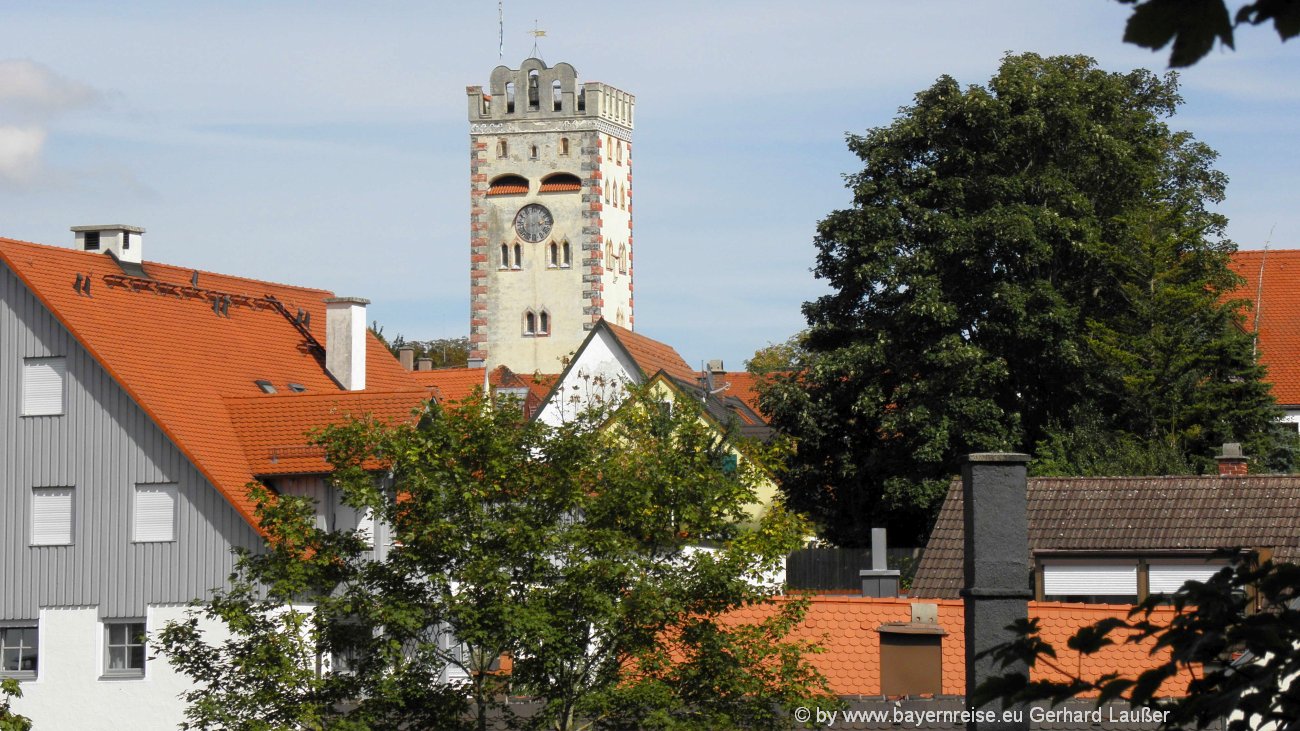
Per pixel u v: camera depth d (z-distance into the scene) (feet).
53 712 163.32
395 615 98.12
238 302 201.36
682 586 100.78
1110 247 203.31
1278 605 26.11
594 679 99.96
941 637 114.73
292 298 217.77
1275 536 143.02
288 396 172.96
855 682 114.52
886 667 114.62
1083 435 193.88
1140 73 244.63
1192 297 207.51
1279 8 19.86
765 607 118.42
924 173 207.10
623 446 113.39
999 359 195.72
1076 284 207.72
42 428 168.14
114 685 161.99
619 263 422.41
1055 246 202.59
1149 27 20.13
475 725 99.96
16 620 166.50
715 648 99.14
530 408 295.48
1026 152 207.41
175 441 162.71
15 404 169.27
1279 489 148.15
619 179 422.00
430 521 101.35
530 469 104.99
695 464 108.27
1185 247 221.25
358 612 102.27
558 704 96.37
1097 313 212.23
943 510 160.35
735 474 113.09
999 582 55.06
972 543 55.52
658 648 100.53
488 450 104.06
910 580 188.03
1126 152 207.82
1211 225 234.38
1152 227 218.18
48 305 168.35
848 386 208.03
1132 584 145.07
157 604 162.61
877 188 208.95
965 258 200.23
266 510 105.19
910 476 200.03
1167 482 152.35
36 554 166.71
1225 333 212.23
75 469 166.71
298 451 166.40
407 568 102.27
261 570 104.27
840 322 213.05
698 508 105.81
